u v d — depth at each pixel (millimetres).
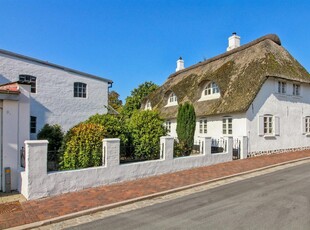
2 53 17766
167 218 6039
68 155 9156
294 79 18531
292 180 9617
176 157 11852
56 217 6133
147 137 11383
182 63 32094
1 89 8406
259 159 15062
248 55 20016
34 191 7656
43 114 19422
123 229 5484
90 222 5984
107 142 9344
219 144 18453
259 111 17234
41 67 19500
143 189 8555
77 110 21109
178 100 23500
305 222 5504
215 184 9492
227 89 18641
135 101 38938
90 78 21984
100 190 8500
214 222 5664
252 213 6141
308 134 20516
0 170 8445
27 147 7609
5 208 6836
